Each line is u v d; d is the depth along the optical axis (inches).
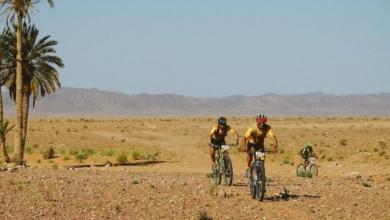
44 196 587.5
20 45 1533.0
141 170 1392.7
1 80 1683.1
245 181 819.4
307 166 1175.0
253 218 523.8
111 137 3041.3
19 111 1536.7
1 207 538.9
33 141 2694.4
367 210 577.9
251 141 639.1
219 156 740.7
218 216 525.3
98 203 568.7
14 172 896.9
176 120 5570.9
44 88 1744.6
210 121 5369.1
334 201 622.2
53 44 1736.0
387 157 1652.3
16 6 1496.1
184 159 1939.0
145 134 3302.2
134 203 573.6
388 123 4712.1
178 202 581.0
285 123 4776.1
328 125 4357.8
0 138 1555.1
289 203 596.4
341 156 1779.0
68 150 2190.0
